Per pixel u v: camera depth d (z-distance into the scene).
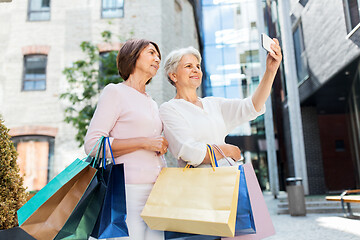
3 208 2.25
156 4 8.99
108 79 7.62
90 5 9.45
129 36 8.97
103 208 1.14
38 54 9.48
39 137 9.06
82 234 1.16
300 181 6.58
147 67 1.55
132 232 1.32
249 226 1.18
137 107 1.45
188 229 1.19
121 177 1.19
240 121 1.65
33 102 9.20
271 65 1.47
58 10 9.61
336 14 8.13
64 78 9.23
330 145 17.45
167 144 1.43
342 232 4.30
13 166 2.49
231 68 14.42
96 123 1.34
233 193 1.13
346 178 17.09
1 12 9.73
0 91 9.30
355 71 8.42
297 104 10.00
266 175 15.52
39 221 1.11
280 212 7.03
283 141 15.02
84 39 9.30
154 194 1.28
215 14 14.78
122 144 1.34
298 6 10.76
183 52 1.65
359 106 9.45
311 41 10.07
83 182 1.18
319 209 6.78
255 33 14.49
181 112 1.51
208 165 1.44
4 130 2.47
